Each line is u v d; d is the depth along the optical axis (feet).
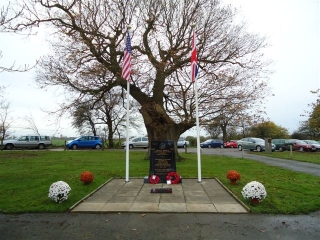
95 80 49.29
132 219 19.02
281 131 173.58
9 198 23.99
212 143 137.90
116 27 46.14
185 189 27.68
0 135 114.93
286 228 17.28
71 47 45.57
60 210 20.77
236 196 24.40
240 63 49.75
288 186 28.81
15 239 15.70
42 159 57.11
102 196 25.00
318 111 110.11
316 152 92.27
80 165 45.70
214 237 15.85
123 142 129.59
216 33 49.73
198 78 47.96
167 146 31.63
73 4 42.83
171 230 16.96
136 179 32.99
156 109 48.06
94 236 16.11
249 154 79.77
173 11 48.83
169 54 46.68
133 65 46.57
